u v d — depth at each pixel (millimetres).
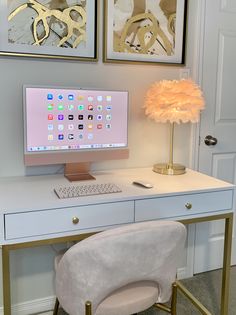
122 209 1470
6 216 1294
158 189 1589
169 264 1246
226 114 2268
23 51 1722
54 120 1667
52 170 1866
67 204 1374
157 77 2045
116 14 1886
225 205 1689
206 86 2174
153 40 1996
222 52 2189
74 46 1818
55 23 1765
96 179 1759
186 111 1801
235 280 2273
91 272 1092
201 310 1721
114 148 1817
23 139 1759
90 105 1731
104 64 1906
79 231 1412
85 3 1811
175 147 2166
